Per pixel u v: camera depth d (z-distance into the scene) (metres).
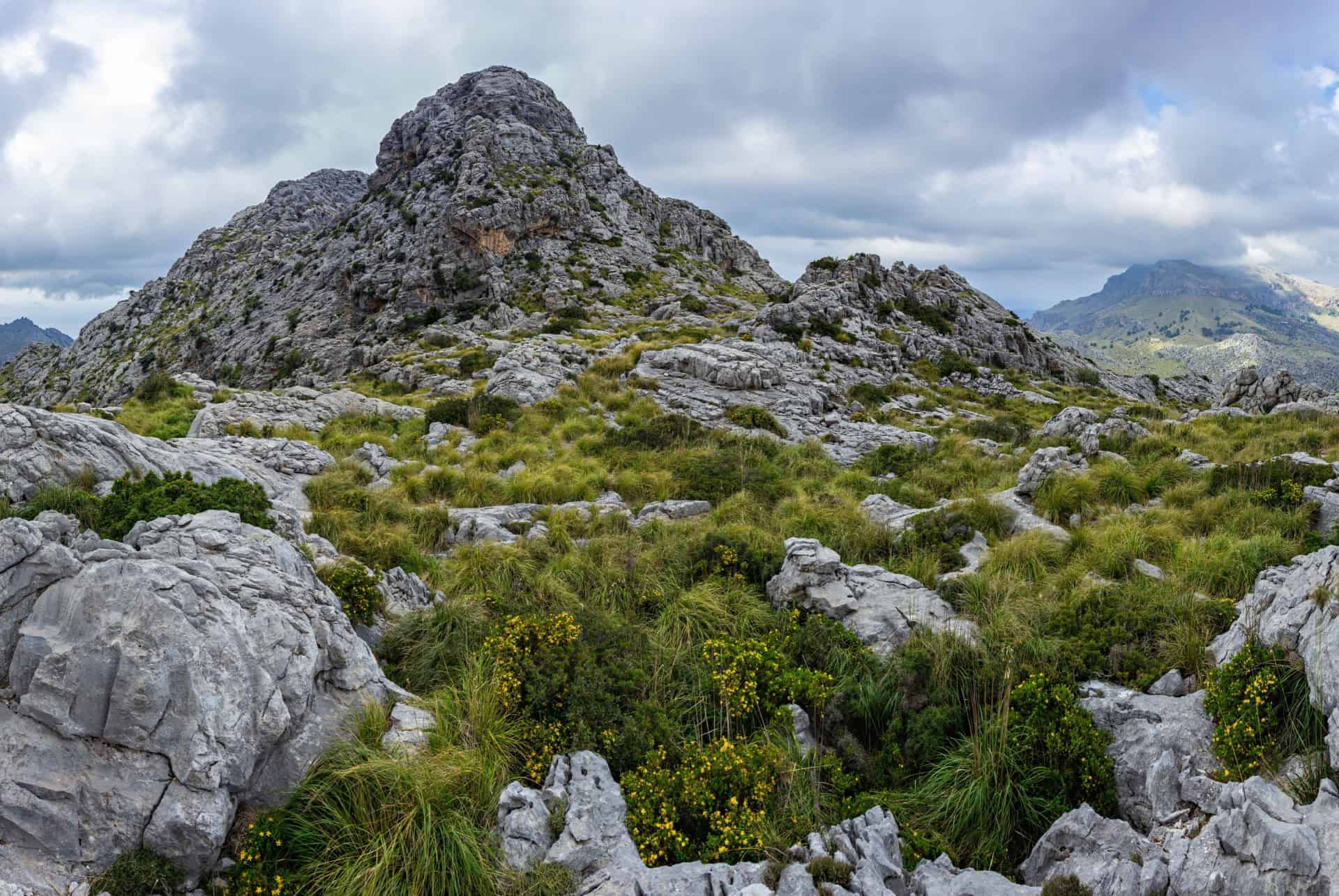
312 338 90.00
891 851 6.59
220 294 132.50
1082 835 6.56
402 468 19.06
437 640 9.41
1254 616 8.26
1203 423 27.39
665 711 8.53
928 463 21.73
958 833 7.21
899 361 52.50
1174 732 7.40
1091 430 20.80
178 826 5.86
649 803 7.05
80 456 11.65
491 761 7.28
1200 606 9.30
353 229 114.31
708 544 12.78
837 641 9.90
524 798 6.70
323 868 6.16
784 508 15.89
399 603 10.64
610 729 8.01
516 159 111.81
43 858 5.69
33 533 6.86
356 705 7.59
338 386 44.31
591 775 7.34
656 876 6.14
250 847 6.17
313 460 18.22
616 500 17.11
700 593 11.12
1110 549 11.80
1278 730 6.97
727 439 23.44
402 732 7.45
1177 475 16.48
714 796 7.20
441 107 129.25
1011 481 18.03
